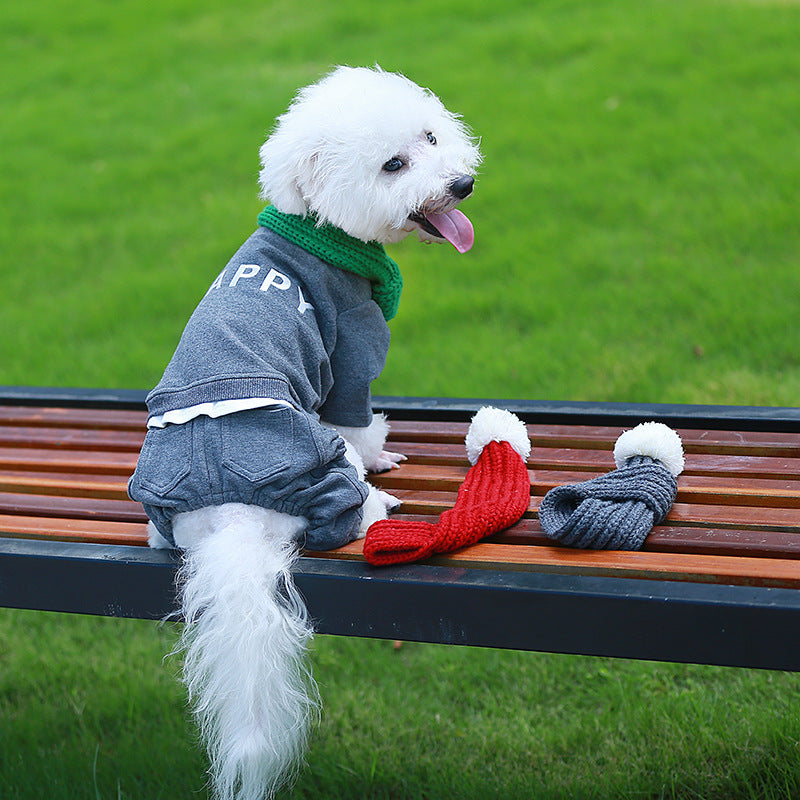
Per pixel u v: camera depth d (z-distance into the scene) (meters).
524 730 3.78
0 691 4.22
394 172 3.11
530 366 5.98
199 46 12.39
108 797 3.55
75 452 3.94
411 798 3.53
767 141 8.16
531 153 8.57
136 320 7.11
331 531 2.88
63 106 11.07
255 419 2.81
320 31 12.12
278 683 2.59
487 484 3.26
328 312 3.16
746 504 3.10
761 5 10.98
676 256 6.96
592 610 2.58
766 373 5.63
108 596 2.97
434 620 2.73
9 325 7.13
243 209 8.36
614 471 3.16
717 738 3.58
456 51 10.83
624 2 11.62
